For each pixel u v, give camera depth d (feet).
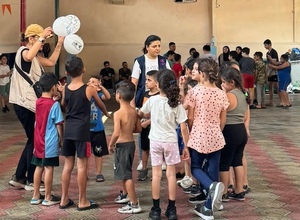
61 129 13.26
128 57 53.42
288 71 39.19
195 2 53.21
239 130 12.94
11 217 12.52
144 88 15.96
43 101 13.30
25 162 15.01
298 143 23.88
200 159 12.44
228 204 13.57
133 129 13.00
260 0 53.52
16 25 48.75
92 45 52.90
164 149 12.03
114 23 52.95
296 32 53.93
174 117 12.07
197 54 34.58
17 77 14.35
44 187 14.73
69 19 15.51
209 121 12.15
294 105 41.32
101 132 16.06
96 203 13.67
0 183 15.98
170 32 53.57
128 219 12.35
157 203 12.17
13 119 34.96
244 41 53.88
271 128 28.81
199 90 12.30
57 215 12.68
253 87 38.14
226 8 53.31
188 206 13.43
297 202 13.83
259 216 12.55
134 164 18.93
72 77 12.97
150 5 53.11
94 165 18.85
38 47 14.03
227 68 13.35
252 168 18.30
